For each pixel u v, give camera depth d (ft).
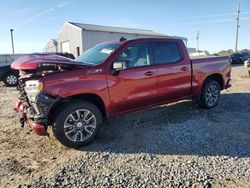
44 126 13.73
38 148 14.82
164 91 17.66
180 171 11.60
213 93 21.50
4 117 21.85
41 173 11.98
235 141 14.76
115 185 10.69
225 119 18.79
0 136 16.94
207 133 16.03
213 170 11.61
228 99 25.21
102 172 11.79
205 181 10.73
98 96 14.82
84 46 87.04
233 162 12.31
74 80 13.93
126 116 19.75
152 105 17.51
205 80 20.80
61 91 13.55
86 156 13.48
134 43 16.34
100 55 16.02
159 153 13.53
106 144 14.90
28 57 15.23
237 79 41.65
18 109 15.83
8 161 13.30
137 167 12.13
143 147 14.33
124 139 15.55
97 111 14.90
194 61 19.67
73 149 14.44
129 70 15.85
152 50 17.19
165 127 17.28
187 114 20.11
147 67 16.69
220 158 12.76
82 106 14.30
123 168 12.08
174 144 14.56
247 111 20.88
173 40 18.61
